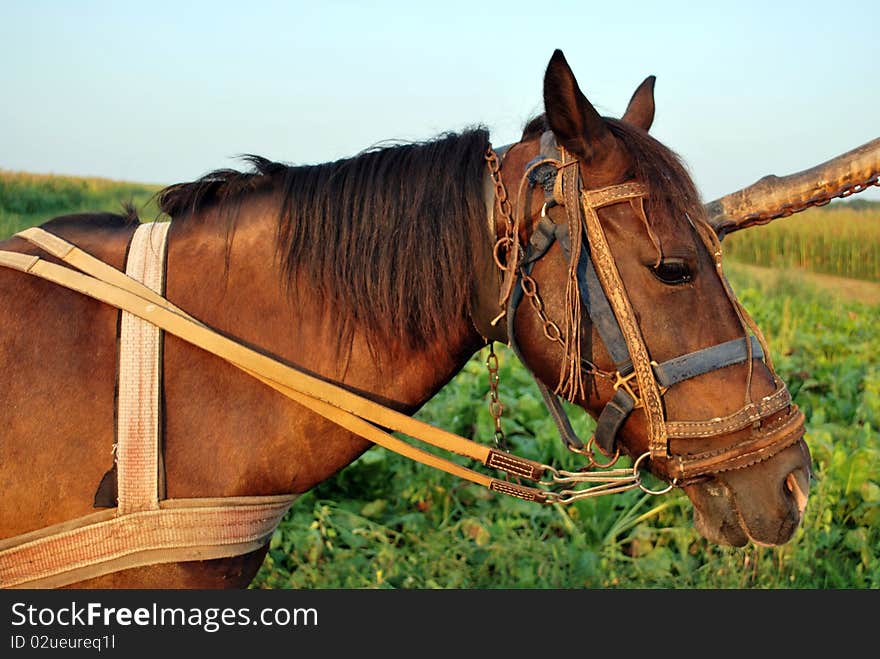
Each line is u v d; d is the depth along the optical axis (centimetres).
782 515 179
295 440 189
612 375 181
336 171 201
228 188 203
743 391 178
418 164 198
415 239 192
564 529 427
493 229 190
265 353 191
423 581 370
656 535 423
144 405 177
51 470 176
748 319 183
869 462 432
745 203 192
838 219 1952
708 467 181
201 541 178
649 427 181
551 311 183
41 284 186
